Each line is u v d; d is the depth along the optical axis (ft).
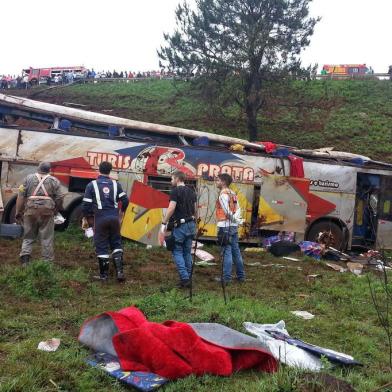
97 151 42.70
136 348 14.52
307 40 84.12
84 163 42.34
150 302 22.21
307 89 105.70
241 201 45.44
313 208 48.67
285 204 46.06
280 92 88.58
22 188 28.68
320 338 19.84
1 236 37.81
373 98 124.06
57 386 13.30
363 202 51.98
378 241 50.55
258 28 80.84
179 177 28.12
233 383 14.55
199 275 31.89
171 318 20.22
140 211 40.60
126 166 43.24
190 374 14.40
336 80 138.72
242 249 44.88
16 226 37.93
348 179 49.70
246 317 20.84
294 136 97.45
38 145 41.55
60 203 29.07
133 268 32.14
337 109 113.70
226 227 29.22
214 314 20.33
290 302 26.17
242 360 15.62
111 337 16.03
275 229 45.75
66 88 141.08
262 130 99.14
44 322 18.99
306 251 43.96
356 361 16.57
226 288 28.37
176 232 27.73
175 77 91.30
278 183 46.03
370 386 14.49
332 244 47.67
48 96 129.49
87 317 19.97
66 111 44.65
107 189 28.07
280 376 13.74
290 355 16.17
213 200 44.60
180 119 104.68
